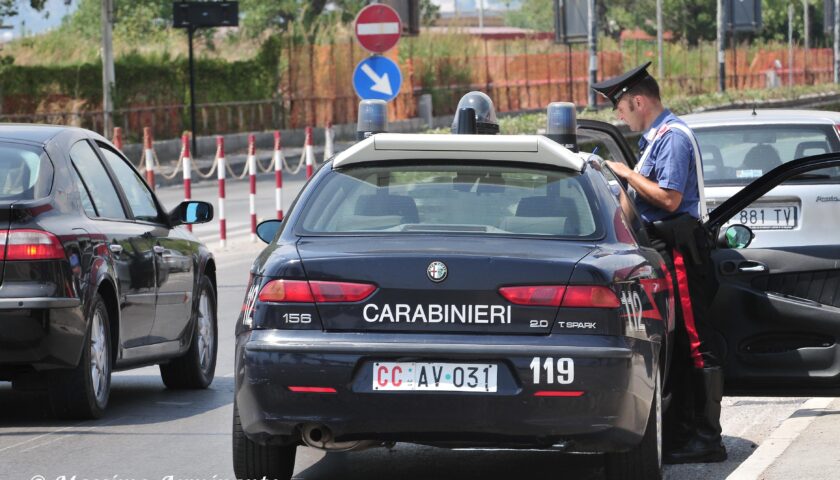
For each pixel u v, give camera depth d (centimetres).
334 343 1536
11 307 2055
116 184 2395
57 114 9588
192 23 9850
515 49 16038
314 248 1588
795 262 1978
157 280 2391
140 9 13125
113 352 2259
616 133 2505
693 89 18362
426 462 1905
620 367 1530
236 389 1593
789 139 2908
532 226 1616
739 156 2892
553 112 2248
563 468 1867
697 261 1903
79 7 13025
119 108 9944
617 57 17675
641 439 1573
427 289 1540
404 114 13225
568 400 1520
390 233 1605
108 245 2227
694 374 1872
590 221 1627
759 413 2248
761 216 2739
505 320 1536
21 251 2072
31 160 2183
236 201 7119
